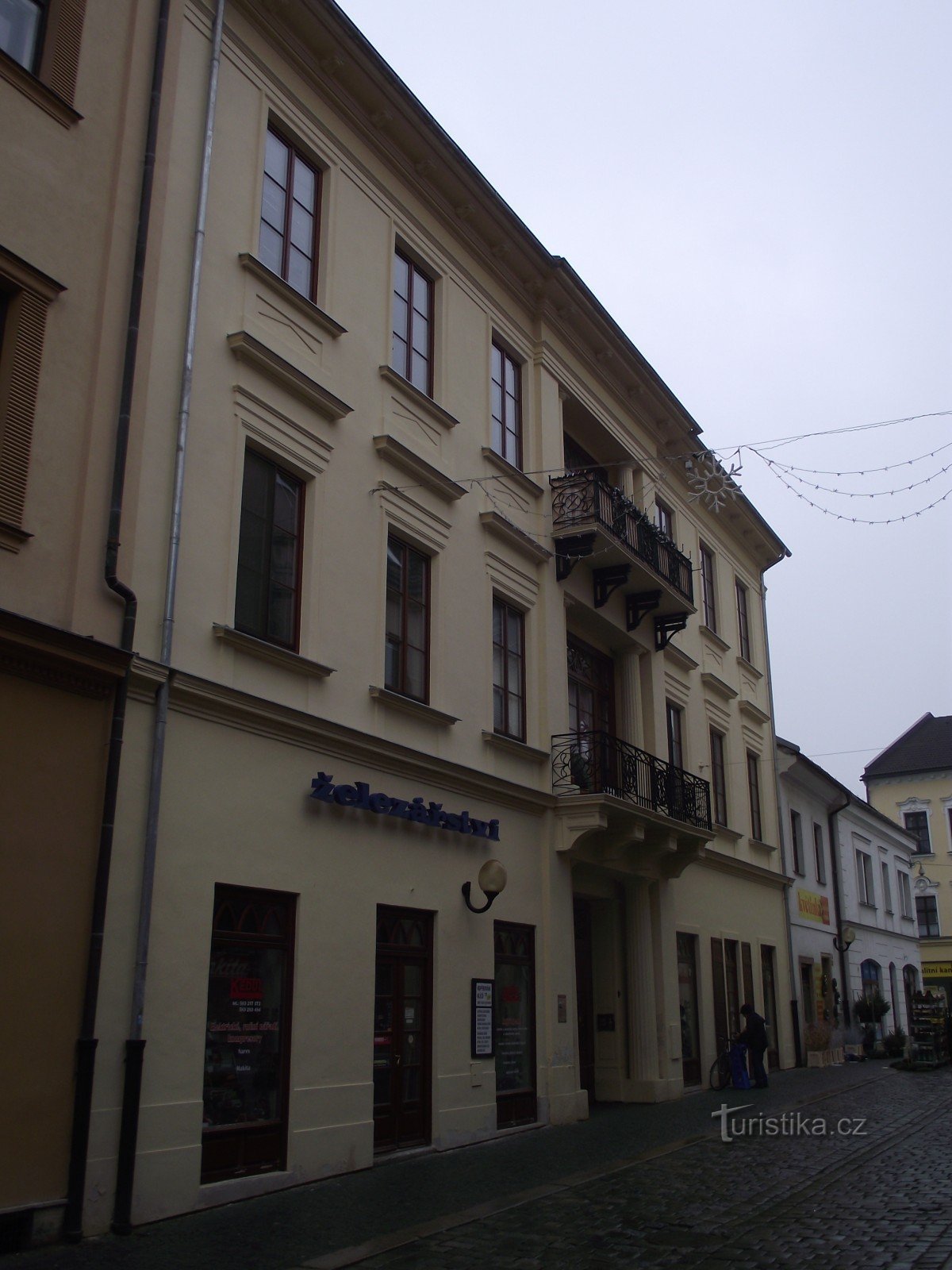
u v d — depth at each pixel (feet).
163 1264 24.39
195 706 32.83
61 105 31.65
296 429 39.19
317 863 36.73
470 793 46.14
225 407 36.19
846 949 102.06
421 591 46.03
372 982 38.50
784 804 92.32
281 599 37.99
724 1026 70.85
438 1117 40.93
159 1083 29.66
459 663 46.93
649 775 58.59
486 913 45.68
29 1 32.01
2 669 27.25
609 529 55.98
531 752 51.16
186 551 33.68
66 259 31.14
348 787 38.01
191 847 31.96
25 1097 26.16
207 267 36.45
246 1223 28.58
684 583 66.23
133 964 29.45
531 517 54.95
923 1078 75.36
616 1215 29.45
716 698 78.95
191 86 36.96
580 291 59.31
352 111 45.03
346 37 43.24
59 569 29.40
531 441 56.59
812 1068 83.61
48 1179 26.40
